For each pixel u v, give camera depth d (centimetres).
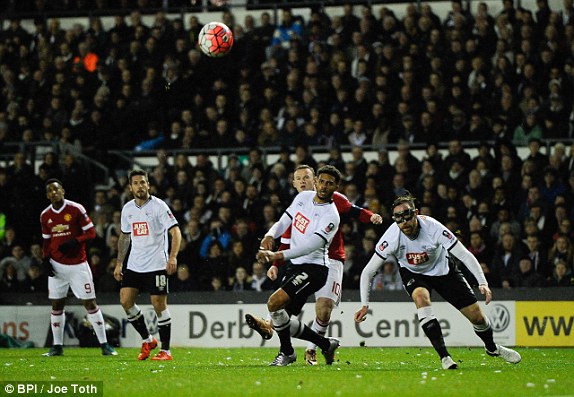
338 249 1705
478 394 1125
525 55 3431
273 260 1514
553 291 2616
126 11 4047
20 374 1528
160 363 1852
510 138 3275
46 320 2816
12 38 4009
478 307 1577
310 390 1177
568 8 3562
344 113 3416
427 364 1775
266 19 3806
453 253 1524
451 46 3516
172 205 3116
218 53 2423
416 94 3412
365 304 1548
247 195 3086
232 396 1116
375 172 3034
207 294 2744
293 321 1639
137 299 2769
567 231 2747
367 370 1566
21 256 3064
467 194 2936
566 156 3127
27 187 3269
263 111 3459
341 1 3891
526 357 2031
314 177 1717
